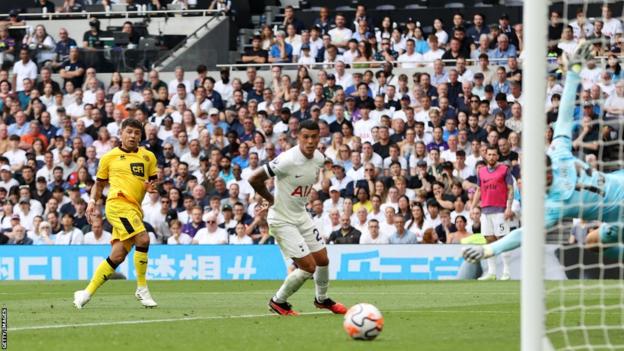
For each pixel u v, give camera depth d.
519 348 11.76
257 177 16.08
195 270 30.47
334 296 21.50
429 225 29.59
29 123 36.81
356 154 31.66
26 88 38.22
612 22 32.03
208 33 41.00
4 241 32.56
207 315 16.73
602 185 14.26
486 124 32.25
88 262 31.16
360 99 34.31
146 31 40.38
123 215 18.47
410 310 17.66
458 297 20.80
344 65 36.31
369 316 12.60
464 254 12.72
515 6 40.53
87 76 38.59
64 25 43.38
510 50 35.88
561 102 14.27
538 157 10.95
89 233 31.84
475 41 37.22
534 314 10.79
